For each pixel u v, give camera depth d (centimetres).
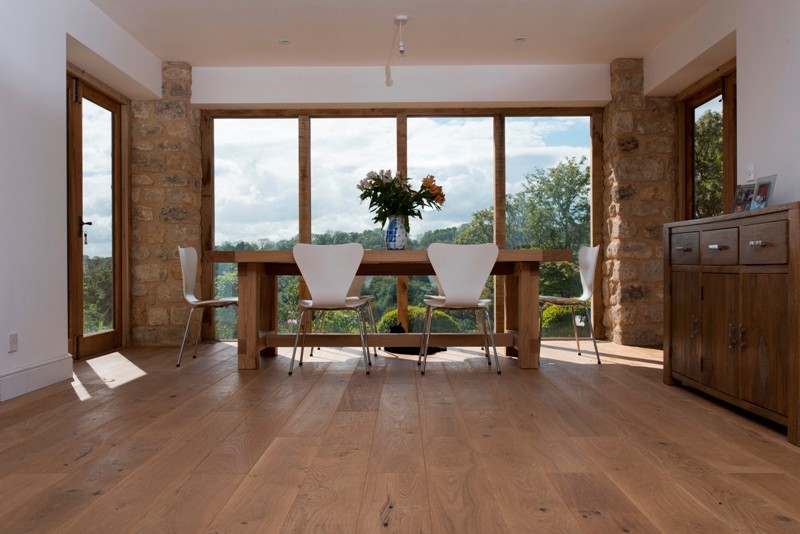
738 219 276
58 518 163
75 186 459
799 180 319
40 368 348
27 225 341
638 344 545
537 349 417
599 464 209
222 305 438
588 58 548
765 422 269
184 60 547
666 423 266
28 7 345
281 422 267
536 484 189
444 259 394
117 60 463
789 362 236
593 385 356
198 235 575
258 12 443
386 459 214
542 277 598
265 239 594
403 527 157
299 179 590
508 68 564
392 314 588
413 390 341
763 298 255
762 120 354
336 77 566
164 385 356
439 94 566
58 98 375
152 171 546
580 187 595
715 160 493
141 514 166
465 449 226
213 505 172
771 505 172
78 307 462
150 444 233
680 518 163
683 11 444
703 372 311
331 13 445
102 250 505
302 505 172
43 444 234
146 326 546
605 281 582
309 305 400
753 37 364
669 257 354
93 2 421
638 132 547
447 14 448
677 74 485
